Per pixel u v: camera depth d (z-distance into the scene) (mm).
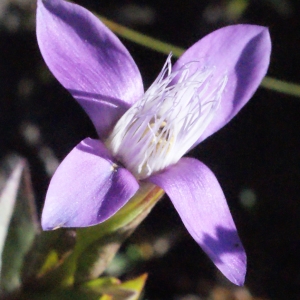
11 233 113
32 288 110
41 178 143
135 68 109
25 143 145
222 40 111
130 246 145
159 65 150
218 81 110
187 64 109
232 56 110
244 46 111
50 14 104
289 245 149
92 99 105
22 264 110
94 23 106
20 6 149
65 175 99
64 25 105
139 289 109
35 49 149
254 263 149
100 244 107
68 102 148
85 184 100
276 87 140
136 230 146
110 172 102
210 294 146
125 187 101
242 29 111
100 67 107
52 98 148
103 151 104
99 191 100
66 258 108
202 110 108
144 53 150
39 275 110
